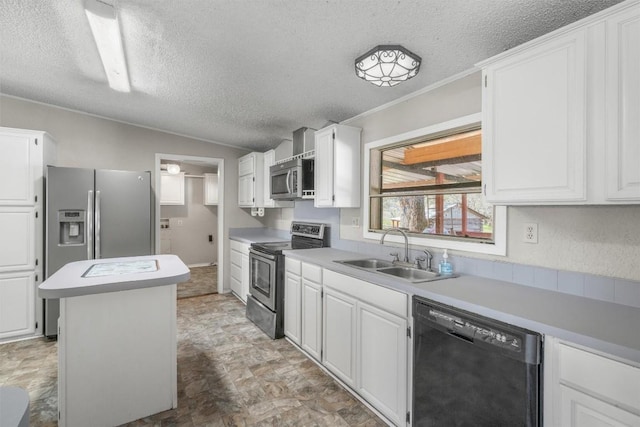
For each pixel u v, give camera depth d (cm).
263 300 335
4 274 302
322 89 256
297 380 236
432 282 181
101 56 226
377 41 182
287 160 358
